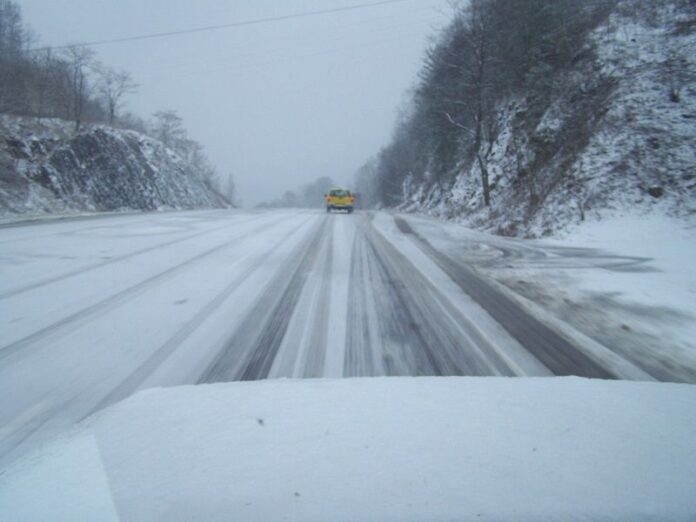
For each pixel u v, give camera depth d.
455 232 13.16
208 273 6.54
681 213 11.20
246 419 2.37
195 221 14.58
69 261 7.16
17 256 7.47
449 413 2.46
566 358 3.81
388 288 5.92
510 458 2.04
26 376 3.28
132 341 3.96
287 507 1.73
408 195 44.78
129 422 2.36
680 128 13.40
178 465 1.97
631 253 9.25
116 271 6.54
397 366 3.55
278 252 8.48
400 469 1.95
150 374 3.34
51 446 2.20
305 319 4.62
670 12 18.38
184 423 2.34
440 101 26.39
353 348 3.90
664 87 14.88
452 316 4.83
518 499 1.79
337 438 2.18
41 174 25.27
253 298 5.31
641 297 5.77
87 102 37.22
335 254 8.44
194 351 3.77
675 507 1.76
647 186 12.39
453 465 1.98
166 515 1.68
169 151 36.72
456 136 27.42
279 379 3.08
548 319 4.83
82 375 3.31
